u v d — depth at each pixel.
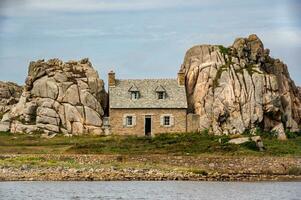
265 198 91.44
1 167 109.75
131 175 108.50
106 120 147.00
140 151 125.94
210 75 149.75
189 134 142.62
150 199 87.56
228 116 144.25
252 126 143.88
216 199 89.69
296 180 112.88
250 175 114.69
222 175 112.44
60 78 148.50
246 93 145.62
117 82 151.75
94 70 151.75
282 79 157.88
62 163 114.25
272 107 145.62
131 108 146.88
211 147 127.62
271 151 128.88
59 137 141.12
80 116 145.62
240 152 125.62
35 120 146.38
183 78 151.62
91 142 134.62
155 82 152.12
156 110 147.12
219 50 153.75
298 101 160.25
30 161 114.75
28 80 150.38
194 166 117.62
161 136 140.62
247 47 155.50
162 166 116.19
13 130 144.00
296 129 153.62
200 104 148.00
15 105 152.50
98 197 87.94
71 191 92.81
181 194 92.88
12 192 90.44
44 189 94.19
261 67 155.88
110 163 116.50
